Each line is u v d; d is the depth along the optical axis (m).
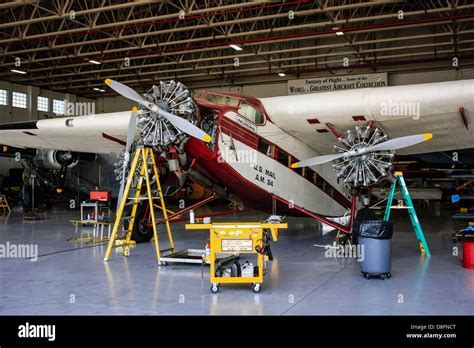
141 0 15.57
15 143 12.80
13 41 18.94
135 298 5.36
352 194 8.62
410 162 17.73
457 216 10.77
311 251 9.09
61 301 5.22
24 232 12.23
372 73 23.61
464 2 17.09
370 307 4.95
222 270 5.87
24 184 19.30
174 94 7.33
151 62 25.31
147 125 7.46
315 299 5.32
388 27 17.58
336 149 8.29
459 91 7.04
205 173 8.40
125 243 8.52
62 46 20.20
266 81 26.62
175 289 5.84
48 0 18.48
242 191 8.77
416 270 7.10
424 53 21.41
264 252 5.86
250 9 16.86
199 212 19.72
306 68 24.91
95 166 20.39
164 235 11.63
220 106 8.05
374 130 8.07
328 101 8.02
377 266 6.37
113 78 25.97
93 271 7.03
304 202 10.01
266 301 5.22
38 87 27.92
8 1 17.62
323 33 18.44
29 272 6.95
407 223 14.92
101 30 19.14
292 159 9.52
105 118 10.06
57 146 13.07
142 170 8.59
